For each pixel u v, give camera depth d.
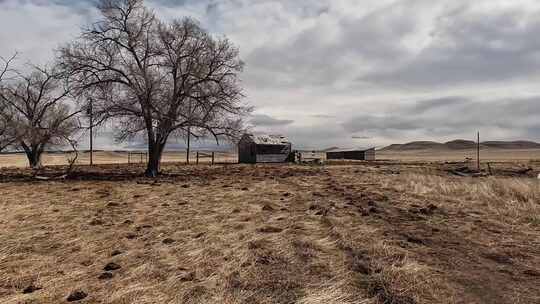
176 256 7.69
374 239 8.11
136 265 7.23
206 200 15.10
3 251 8.44
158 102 25.78
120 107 25.62
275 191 17.33
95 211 13.16
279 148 65.06
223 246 8.16
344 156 89.38
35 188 20.34
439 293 5.37
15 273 7.02
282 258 7.11
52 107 40.38
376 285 5.64
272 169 36.41
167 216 11.98
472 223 9.65
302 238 8.38
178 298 5.57
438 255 7.05
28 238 9.45
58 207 14.08
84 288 6.09
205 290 5.79
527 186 14.74
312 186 19.31
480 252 7.22
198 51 27.19
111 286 6.16
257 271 6.47
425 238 8.23
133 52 26.81
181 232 9.68
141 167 41.72
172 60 26.78
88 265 7.40
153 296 5.70
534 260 6.74
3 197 16.92
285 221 10.41
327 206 12.51
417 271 6.06
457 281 5.81
